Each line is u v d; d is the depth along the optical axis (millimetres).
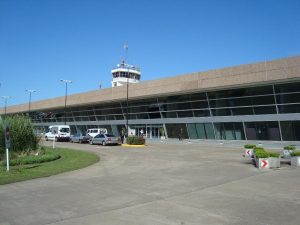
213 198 10797
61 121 88312
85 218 8711
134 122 64812
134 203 10273
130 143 44344
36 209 9688
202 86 49750
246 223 8086
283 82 41844
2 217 8891
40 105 92188
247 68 44469
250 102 46281
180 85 53156
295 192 11578
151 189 12430
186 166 19625
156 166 19859
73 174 16906
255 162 19734
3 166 20312
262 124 45219
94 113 75875
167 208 9594
